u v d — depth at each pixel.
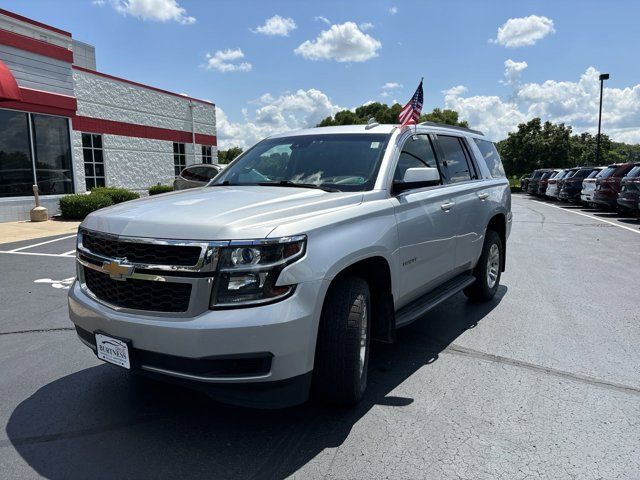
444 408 3.51
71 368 4.24
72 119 16.73
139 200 3.78
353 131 4.61
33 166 15.27
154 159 21.97
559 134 51.19
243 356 2.75
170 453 2.98
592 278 7.63
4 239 11.61
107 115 19.02
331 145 4.47
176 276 2.83
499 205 6.15
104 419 3.38
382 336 3.89
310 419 3.37
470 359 4.40
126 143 20.16
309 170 4.27
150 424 3.31
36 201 14.80
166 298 2.88
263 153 4.80
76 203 15.18
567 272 8.10
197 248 2.80
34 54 14.93
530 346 4.71
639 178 15.54
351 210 3.48
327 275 3.05
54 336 5.02
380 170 4.02
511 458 2.91
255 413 3.46
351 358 3.23
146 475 2.76
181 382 2.88
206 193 3.87
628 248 10.58
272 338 2.78
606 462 2.87
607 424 3.29
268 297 2.82
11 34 14.11
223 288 2.79
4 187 14.45
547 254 9.86
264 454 2.97
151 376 2.97
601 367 4.21
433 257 4.53
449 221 4.79
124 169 20.12
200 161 25.50
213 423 3.32
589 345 4.73
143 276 2.91
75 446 3.05
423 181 3.91
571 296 6.55
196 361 2.77
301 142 4.69
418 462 2.88
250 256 2.81
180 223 2.94
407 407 3.53
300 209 3.25
